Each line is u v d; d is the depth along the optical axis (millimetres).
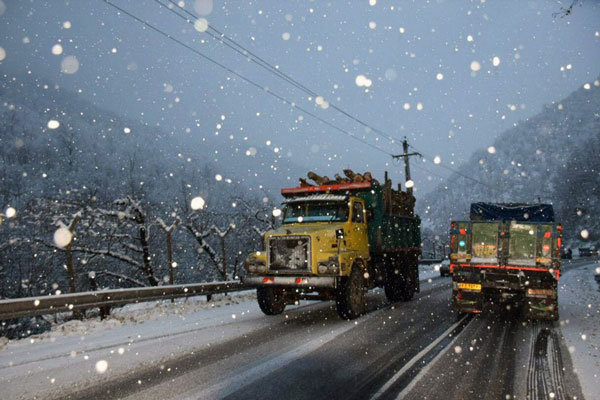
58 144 76500
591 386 4977
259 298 10297
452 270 10273
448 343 7223
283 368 5707
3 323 14641
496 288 9984
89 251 17328
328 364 5902
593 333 8086
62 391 4855
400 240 13508
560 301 13680
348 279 9680
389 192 12672
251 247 27938
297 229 9727
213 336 7820
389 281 12938
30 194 24766
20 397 4684
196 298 14562
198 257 26422
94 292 9305
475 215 10984
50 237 18234
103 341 7422
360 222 10898
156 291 10953
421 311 11117
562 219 94250
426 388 4918
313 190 11891
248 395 4691
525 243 9648
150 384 5070
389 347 6922
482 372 5535
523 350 6738
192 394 4730
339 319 9789
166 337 7758
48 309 8234
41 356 6398
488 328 8633
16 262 19688
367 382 5133
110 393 4773
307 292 10562
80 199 17781
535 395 4695
